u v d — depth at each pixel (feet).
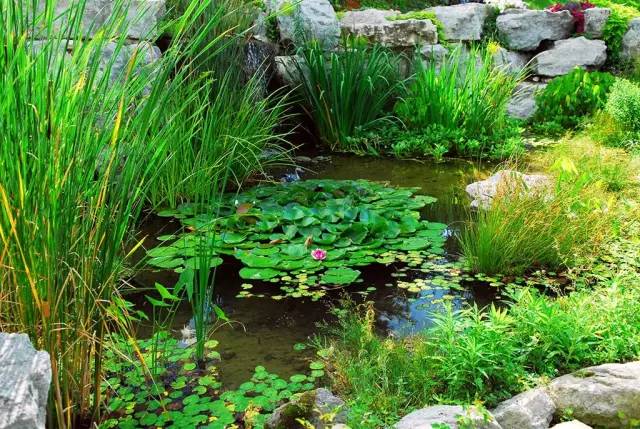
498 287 12.60
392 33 26.96
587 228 13.46
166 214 15.81
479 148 23.17
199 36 8.34
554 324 9.21
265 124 21.15
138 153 7.91
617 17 30.32
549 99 26.71
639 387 8.08
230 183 18.49
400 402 8.39
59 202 7.13
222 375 9.59
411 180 20.07
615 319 9.48
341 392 8.97
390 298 12.12
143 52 9.59
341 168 21.53
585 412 8.23
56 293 7.26
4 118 6.69
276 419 8.07
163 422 8.38
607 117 23.90
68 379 7.70
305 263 13.08
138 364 9.66
